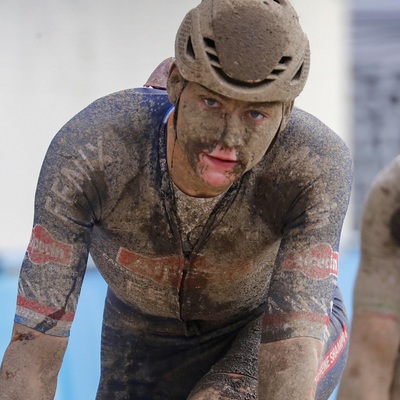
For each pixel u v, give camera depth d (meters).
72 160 7.32
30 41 18.73
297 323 7.09
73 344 12.61
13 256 17.50
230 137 6.76
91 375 12.52
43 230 7.29
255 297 8.16
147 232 7.61
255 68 6.62
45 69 18.84
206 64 6.66
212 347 8.54
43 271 7.25
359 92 20.89
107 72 19.02
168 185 7.43
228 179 6.92
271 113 6.82
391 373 5.57
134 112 7.47
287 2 6.83
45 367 7.27
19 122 18.84
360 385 5.52
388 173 5.70
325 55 20.39
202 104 6.80
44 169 7.36
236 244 7.63
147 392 8.80
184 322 8.36
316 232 7.24
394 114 20.97
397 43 20.84
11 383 7.16
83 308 12.98
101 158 7.36
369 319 5.59
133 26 18.98
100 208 7.49
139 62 19.09
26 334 7.24
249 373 7.83
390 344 5.55
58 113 18.95
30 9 18.69
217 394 7.59
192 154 6.90
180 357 8.64
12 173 18.88
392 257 5.64
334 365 8.06
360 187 21.06
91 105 7.53
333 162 7.36
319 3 20.20
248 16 6.65
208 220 7.53
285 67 6.72
